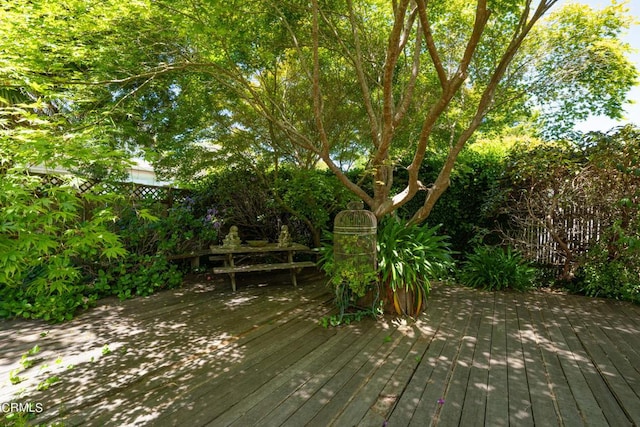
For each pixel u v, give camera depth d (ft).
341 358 7.82
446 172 12.33
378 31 16.43
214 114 17.24
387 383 6.66
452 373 7.10
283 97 17.53
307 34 14.11
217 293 13.82
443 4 14.66
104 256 13.83
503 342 8.82
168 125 17.33
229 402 6.00
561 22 15.89
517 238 16.33
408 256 11.39
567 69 15.99
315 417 5.53
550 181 14.89
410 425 5.32
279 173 20.56
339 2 14.01
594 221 14.32
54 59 9.74
